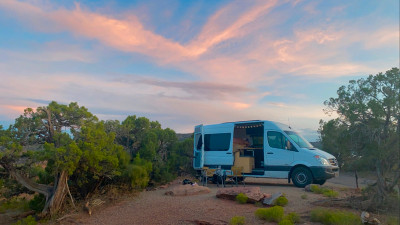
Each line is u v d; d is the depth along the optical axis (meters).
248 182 15.41
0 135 9.25
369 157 7.62
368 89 7.75
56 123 10.34
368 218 6.57
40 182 10.47
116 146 10.85
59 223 8.29
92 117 10.85
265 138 13.85
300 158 12.90
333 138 8.41
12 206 10.95
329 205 8.44
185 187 11.51
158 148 16.84
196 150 15.77
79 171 9.64
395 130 7.33
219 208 8.66
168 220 7.76
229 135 14.82
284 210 8.16
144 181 11.88
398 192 7.71
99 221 8.19
